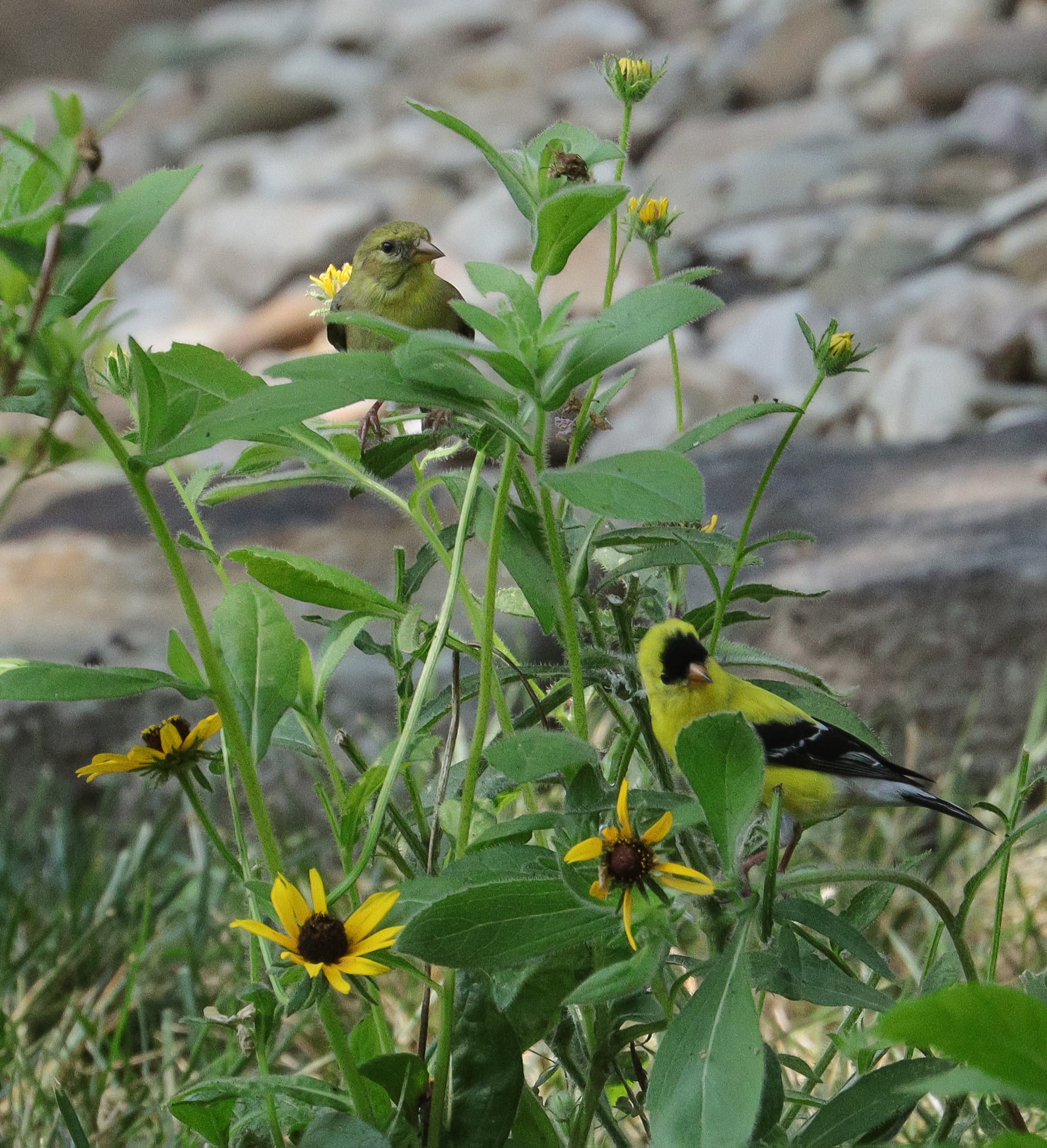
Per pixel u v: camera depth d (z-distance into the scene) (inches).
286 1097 195.2
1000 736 430.6
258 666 200.1
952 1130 202.7
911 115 1086.4
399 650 210.2
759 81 1167.0
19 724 447.8
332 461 215.3
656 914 168.2
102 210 177.8
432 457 232.8
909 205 951.0
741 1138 155.6
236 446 671.8
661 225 246.1
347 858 195.0
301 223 1021.8
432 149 1168.2
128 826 436.1
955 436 599.5
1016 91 1032.2
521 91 1262.3
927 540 468.8
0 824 418.6
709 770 169.6
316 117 1328.7
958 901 363.6
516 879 174.7
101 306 173.2
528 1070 278.2
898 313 796.6
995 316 747.4
